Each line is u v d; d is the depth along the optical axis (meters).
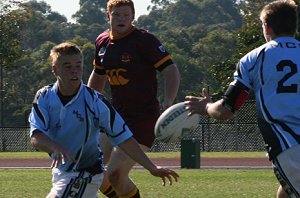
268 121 14.83
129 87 20.73
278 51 14.88
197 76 153.00
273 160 14.92
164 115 16.80
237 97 15.02
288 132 14.65
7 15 98.44
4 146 80.88
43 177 41.62
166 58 20.58
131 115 20.80
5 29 98.31
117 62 20.77
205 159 60.34
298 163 14.59
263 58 14.91
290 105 14.66
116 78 20.88
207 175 42.50
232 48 177.88
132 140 16.20
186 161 50.44
